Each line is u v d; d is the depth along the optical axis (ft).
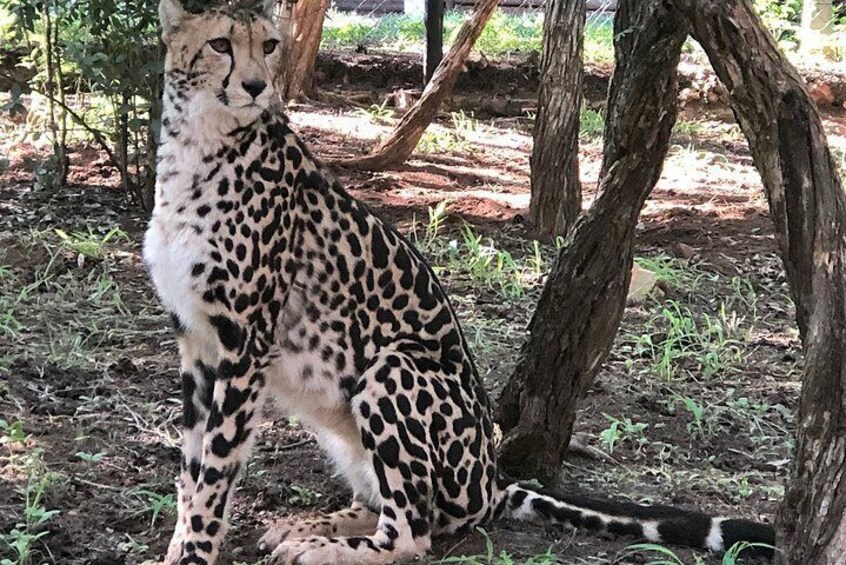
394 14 46.68
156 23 21.22
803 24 42.37
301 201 13.75
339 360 13.87
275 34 13.58
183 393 13.74
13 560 13.39
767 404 17.24
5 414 15.70
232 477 13.44
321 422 14.16
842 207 12.52
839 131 35.88
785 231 12.62
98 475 14.75
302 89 34.30
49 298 18.65
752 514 14.79
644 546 13.46
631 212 14.66
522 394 15.11
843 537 12.30
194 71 13.26
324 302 13.82
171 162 13.41
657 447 16.20
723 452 16.22
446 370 13.92
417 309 14.06
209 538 13.32
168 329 18.15
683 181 29.43
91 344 17.63
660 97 14.28
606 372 17.94
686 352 18.60
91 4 21.17
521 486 14.29
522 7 46.37
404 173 27.68
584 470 15.61
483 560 13.60
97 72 21.43
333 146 29.48
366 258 13.89
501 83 36.81
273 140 13.60
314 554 13.21
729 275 22.04
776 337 19.54
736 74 12.59
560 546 13.89
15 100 22.45
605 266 14.74
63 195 23.21
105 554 13.55
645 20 14.08
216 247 13.29
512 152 31.19
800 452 12.48
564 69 22.79
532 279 20.86
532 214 23.54
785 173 12.55
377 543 13.46
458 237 22.91
